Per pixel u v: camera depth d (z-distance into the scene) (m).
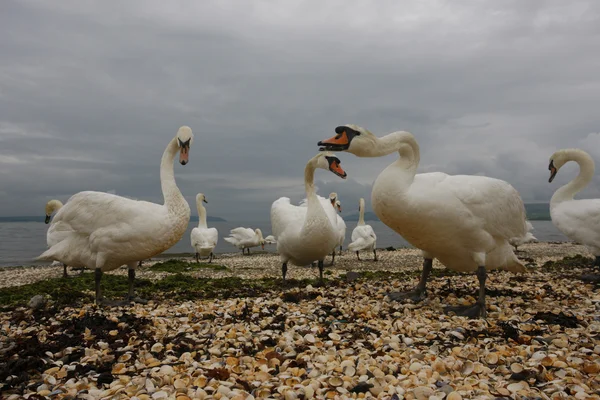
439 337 1.18
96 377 0.94
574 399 0.82
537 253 4.32
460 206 1.38
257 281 2.40
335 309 1.46
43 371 0.99
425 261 1.67
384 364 0.97
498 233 1.45
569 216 2.36
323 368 0.96
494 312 1.46
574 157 2.47
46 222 3.30
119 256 1.64
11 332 1.30
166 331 1.25
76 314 1.48
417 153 1.46
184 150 1.71
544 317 1.35
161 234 1.62
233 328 1.25
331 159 2.07
